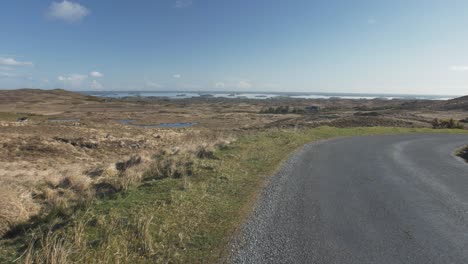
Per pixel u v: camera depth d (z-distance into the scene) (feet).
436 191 22.59
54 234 13.25
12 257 11.87
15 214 16.63
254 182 23.65
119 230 13.79
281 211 17.57
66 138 66.69
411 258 12.29
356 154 40.24
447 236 14.48
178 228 14.47
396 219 16.62
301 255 12.41
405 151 44.45
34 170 40.52
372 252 12.76
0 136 62.28
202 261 11.80
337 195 21.07
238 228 14.93
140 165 30.68
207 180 23.24
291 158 34.91
